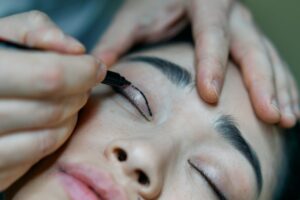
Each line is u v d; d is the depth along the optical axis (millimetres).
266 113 308
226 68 330
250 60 338
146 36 410
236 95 314
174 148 271
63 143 255
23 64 203
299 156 373
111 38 397
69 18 431
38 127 222
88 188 245
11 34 229
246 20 393
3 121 210
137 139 254
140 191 245
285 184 354
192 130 286
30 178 255
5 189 251
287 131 359
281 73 364
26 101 211
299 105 389
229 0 392
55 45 220
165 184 260
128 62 333
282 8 484
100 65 232
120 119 282
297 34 490
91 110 287
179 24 415
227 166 281
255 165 298
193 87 301
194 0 384
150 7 411
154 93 296
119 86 285
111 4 441
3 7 390
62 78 210
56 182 248
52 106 218
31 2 402
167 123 284
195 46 337
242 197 289
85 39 440
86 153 256
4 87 204
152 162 245
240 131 297
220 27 345
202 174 277
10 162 220
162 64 314
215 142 287
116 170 247
